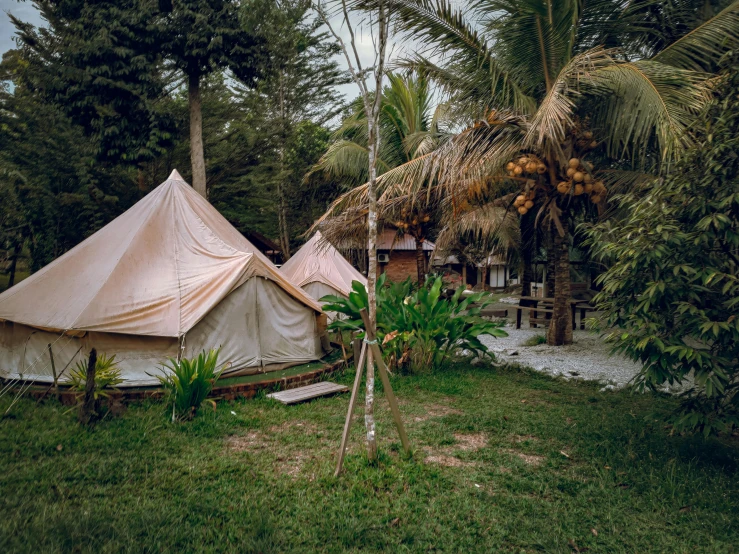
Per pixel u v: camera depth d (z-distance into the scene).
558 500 3.84
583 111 9.29
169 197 8.41
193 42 17.23
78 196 17.23
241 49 17.83
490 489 4.03
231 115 22.94
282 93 27.44
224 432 5.26
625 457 4.62
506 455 4.73
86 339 6.66
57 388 6.36
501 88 9.84
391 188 9.30
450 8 8.89
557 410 6.29
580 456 4.74
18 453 4.50
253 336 7.70
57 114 17.88
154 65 17.92
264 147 22.41
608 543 3.26
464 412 6.20
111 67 16.83
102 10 16.66
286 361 8.09
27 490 3.75
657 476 4.21
